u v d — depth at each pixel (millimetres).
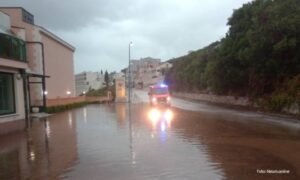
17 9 33438
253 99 34250
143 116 25688
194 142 13609
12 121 23719
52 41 40531
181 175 8695
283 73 29688
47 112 30328
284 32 27359
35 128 19547
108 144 13398
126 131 17109
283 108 27266
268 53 29578
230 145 12898
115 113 29438
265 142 13594
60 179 8555
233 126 18828
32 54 32906
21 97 25812
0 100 23062
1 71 22984
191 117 24531
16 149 12852
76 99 42062
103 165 9883
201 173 8867
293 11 27625
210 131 16781
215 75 42875
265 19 29750
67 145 13430
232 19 39031
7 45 23031
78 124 21016
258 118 23656
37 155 11609
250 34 30328
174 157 10820
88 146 13055
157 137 14969
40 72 32969
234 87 41375
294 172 8945
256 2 36312
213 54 47125
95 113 29969
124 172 9062
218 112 29578
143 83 138125
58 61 43844
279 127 18406
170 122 21016
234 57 37219
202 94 57562
